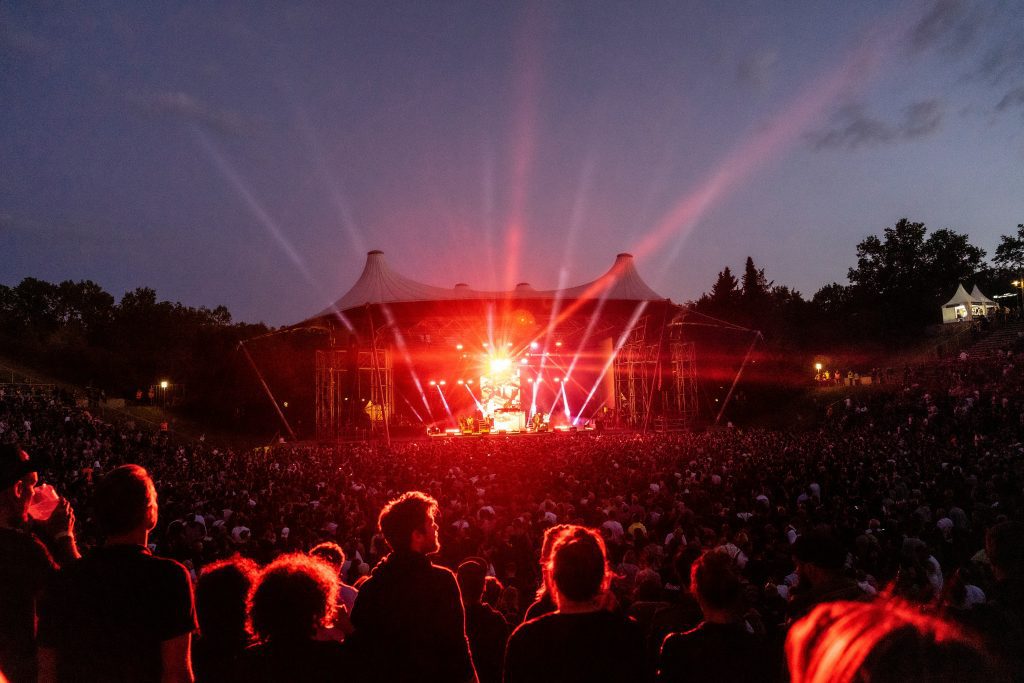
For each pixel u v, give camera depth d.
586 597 2.77
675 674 3.06
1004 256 73.25
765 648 3.09
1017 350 47.34
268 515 11.92
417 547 3.15
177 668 2.50
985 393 36.38
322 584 2.74
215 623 2.95
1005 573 2.97
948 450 20.97
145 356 61.78
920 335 64.12
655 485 15.11
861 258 75.69
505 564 8.99
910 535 9.89
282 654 2.63
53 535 3.41
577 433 41.19
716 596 3.09
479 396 48.69
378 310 39.25
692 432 38.97
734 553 7.56
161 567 2.58
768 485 15.05
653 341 45.28
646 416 40.41
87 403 44.44
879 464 17.20
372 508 13.33
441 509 13.25
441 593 3.07
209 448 36.09
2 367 51.78
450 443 32.25
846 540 8.15
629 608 4.95
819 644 1.63
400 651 2.94
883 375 49.28
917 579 6.21
